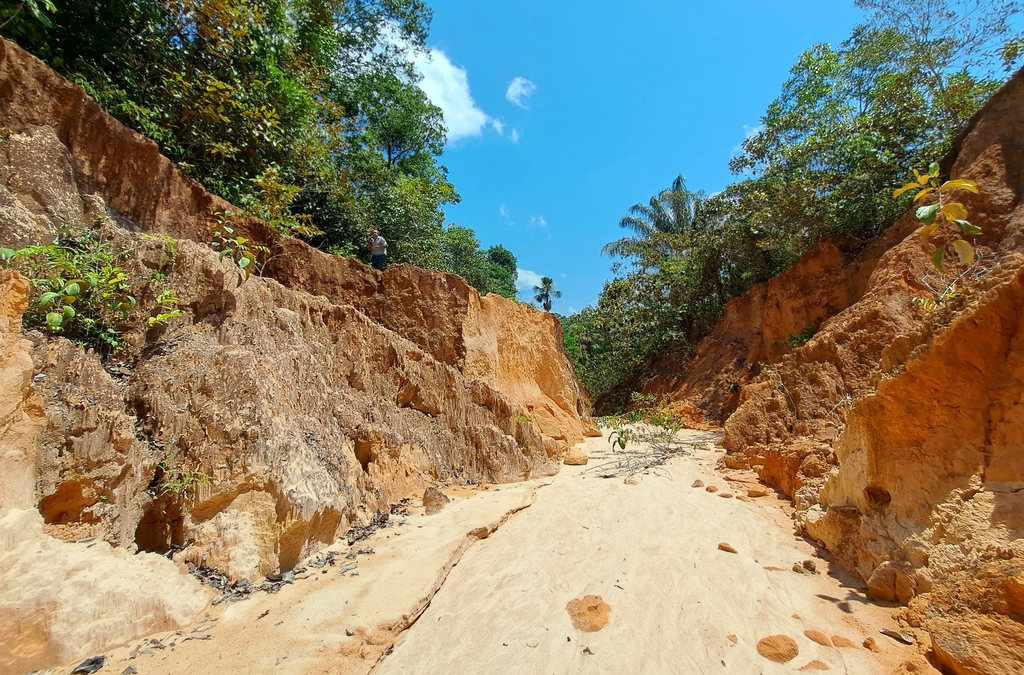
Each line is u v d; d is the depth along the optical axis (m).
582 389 15.97
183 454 4.00
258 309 5.56
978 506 3.31
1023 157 8.11
